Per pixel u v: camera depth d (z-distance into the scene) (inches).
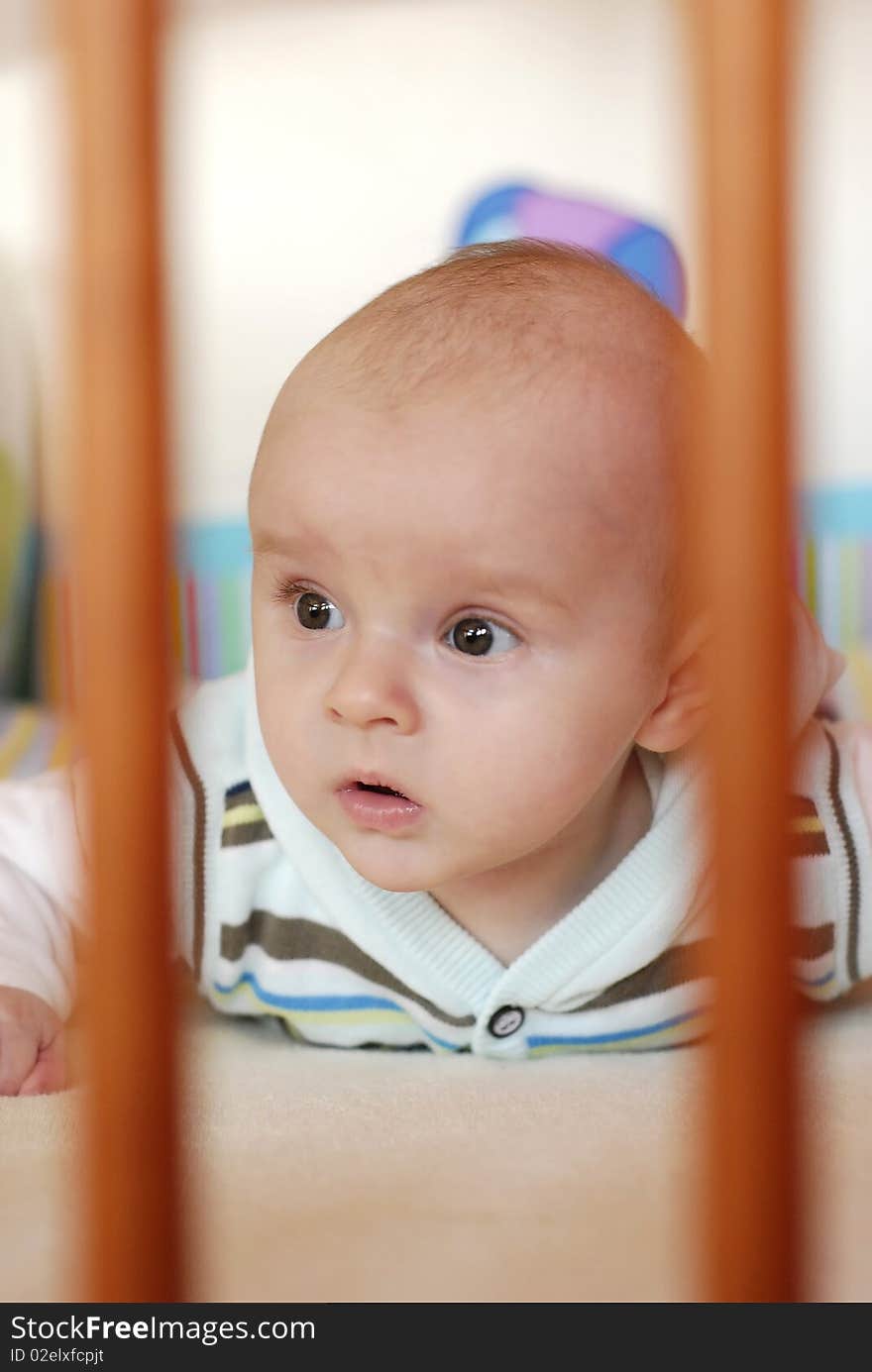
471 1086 32.7
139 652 17.2
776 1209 16.9
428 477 30.9
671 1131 28.9
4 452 87.3
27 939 36.9
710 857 17.3
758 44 16.2
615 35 91.0
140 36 17.0
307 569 31.9
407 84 92.5
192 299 91.7
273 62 92.6
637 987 36.8
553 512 31.2
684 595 33.3
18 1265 22.5
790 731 16.8
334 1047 38.2
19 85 89.3
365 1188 25.7
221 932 38.5
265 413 92.0
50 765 61.8
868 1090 31.7
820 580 82.7
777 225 16.3
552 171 92.2
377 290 92.9
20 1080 34.4
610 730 32.6
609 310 34.0
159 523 17.3
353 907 36.2
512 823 32.0
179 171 19.1
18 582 88.2
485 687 31.4
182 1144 17.5
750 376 16.4
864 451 86.7
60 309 18.7
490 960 36.0
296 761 32.6
